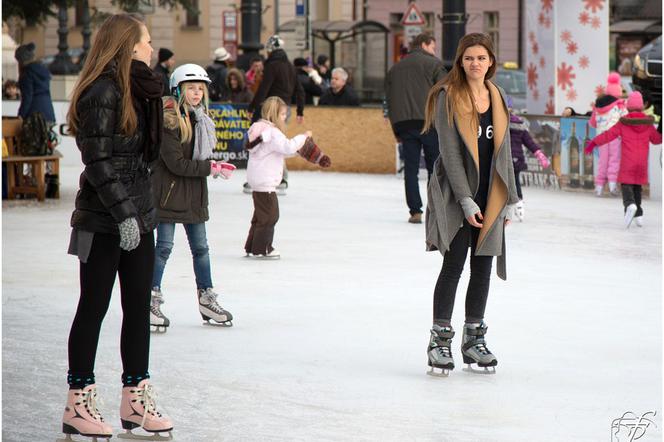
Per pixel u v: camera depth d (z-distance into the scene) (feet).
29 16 197.16
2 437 43.42
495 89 53.16
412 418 46.03
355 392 49.96
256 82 177.58
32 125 128.98
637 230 106.01
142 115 43.39
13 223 108.68
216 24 415.44
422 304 69.82
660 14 332.80
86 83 42.70
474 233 53.62
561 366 54.95
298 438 43.21
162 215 61.67
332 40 295.07
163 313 66.90
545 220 112.88
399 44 412.77
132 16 43.37
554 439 43.42
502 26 404.77
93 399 43.98
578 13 160.45
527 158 147.74
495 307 69.15
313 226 106.93
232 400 48.52
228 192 138.51
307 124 169.89
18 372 53.01
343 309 68.18
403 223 109.91
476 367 54.90
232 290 74.18
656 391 50.55
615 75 134.72
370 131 167.63
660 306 69.82
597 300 71.56
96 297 43.83
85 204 43.50
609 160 134.72
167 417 45.88
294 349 58.03
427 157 109.91
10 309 67.56
